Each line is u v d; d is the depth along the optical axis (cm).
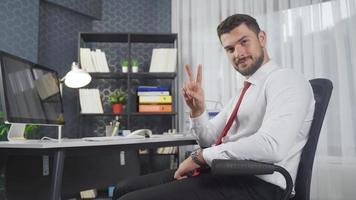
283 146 90
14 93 127
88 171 192
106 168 204
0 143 119
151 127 343
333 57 265
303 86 100
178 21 344
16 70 131
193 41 337
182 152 310
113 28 358
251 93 113
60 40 324
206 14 335
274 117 94
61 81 185
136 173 224
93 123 336
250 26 113
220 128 142
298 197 100
